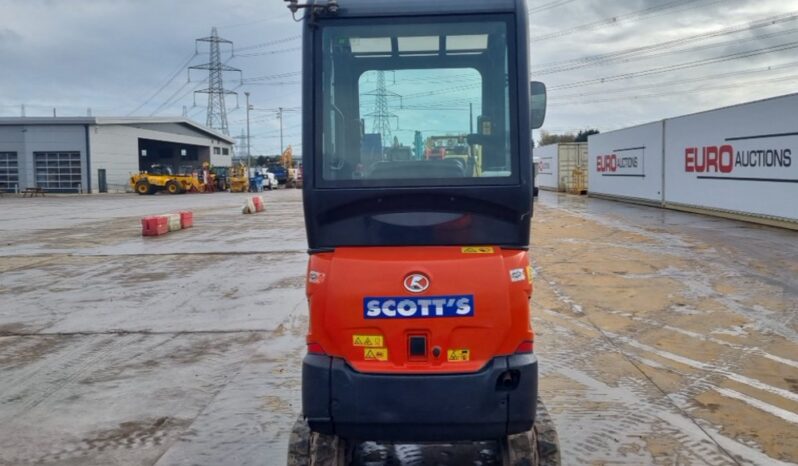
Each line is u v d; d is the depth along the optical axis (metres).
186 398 6.67
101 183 59.34
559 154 43.12
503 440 4.37
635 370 7.19
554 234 18.77
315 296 4.06
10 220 28.08
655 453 5.22
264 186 66.50
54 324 9.79
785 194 18.36
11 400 6.72
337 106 4.30
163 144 74.81
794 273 12.23
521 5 4.28
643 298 10.55
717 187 22.28
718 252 14.80
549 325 9.05
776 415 5.94
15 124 57.62
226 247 17.89
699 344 8.09
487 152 4.24
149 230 20.86
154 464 5.23
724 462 5.05
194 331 9.24
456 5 4.28
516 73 4.24
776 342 8.12
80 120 57.56
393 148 4.27
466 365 3.96
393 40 4.32
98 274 14.04
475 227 4.18
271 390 6.82
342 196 4.19
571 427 5.72
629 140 30.45
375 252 4.15
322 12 4.28
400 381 3.92
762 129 19.36
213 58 81.81
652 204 27.95
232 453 5.40
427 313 3.95
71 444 5.64
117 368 7.69
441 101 4.28
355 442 4.82
